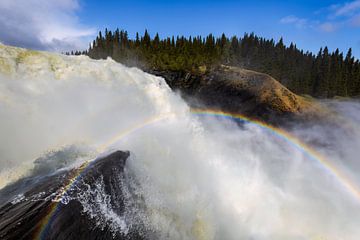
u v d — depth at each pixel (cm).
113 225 468
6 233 337
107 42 5428
